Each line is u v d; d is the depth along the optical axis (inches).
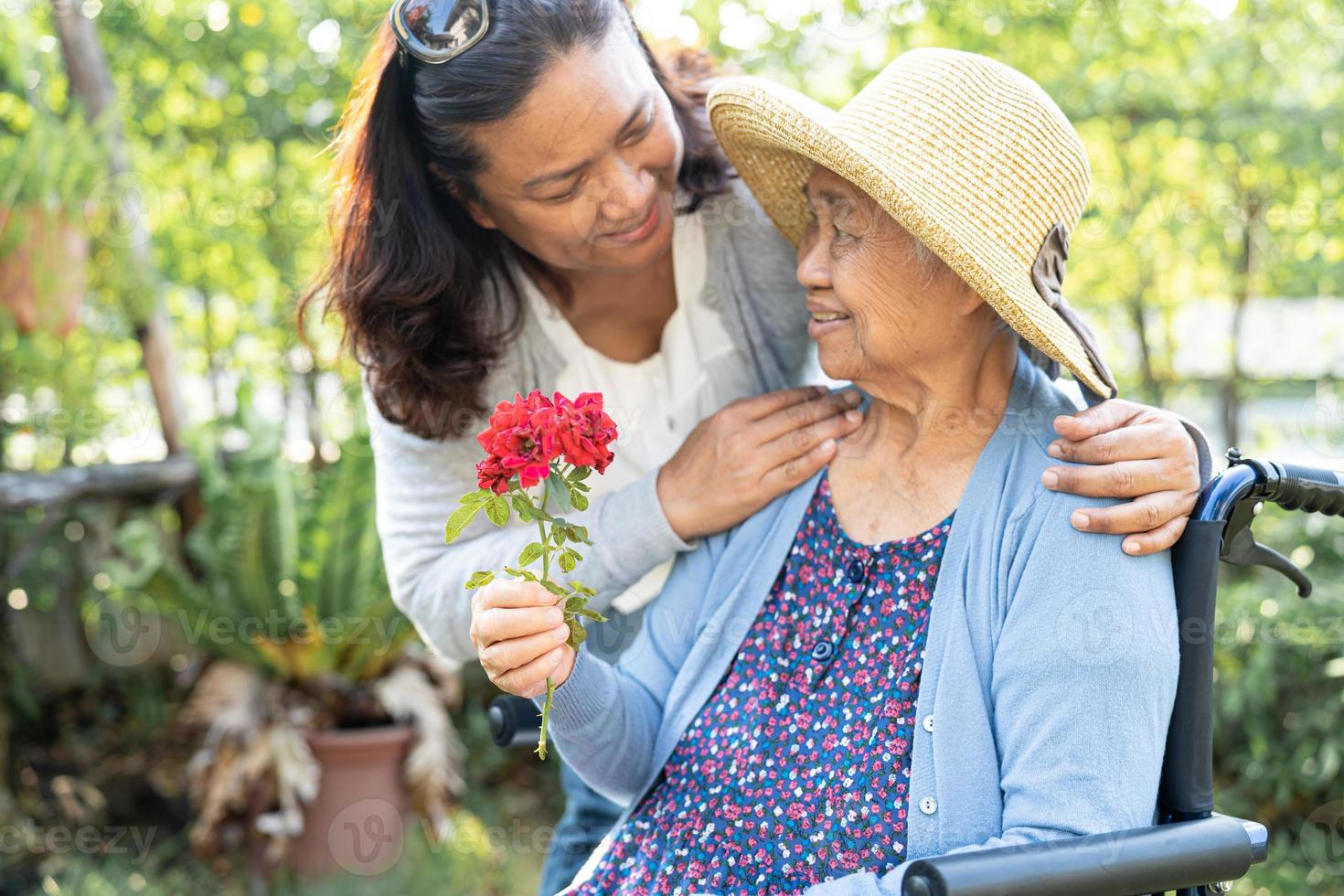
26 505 122.9
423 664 128.6
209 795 118.3
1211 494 45.6
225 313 162.2
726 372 62.8
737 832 48.1
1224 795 113.8
